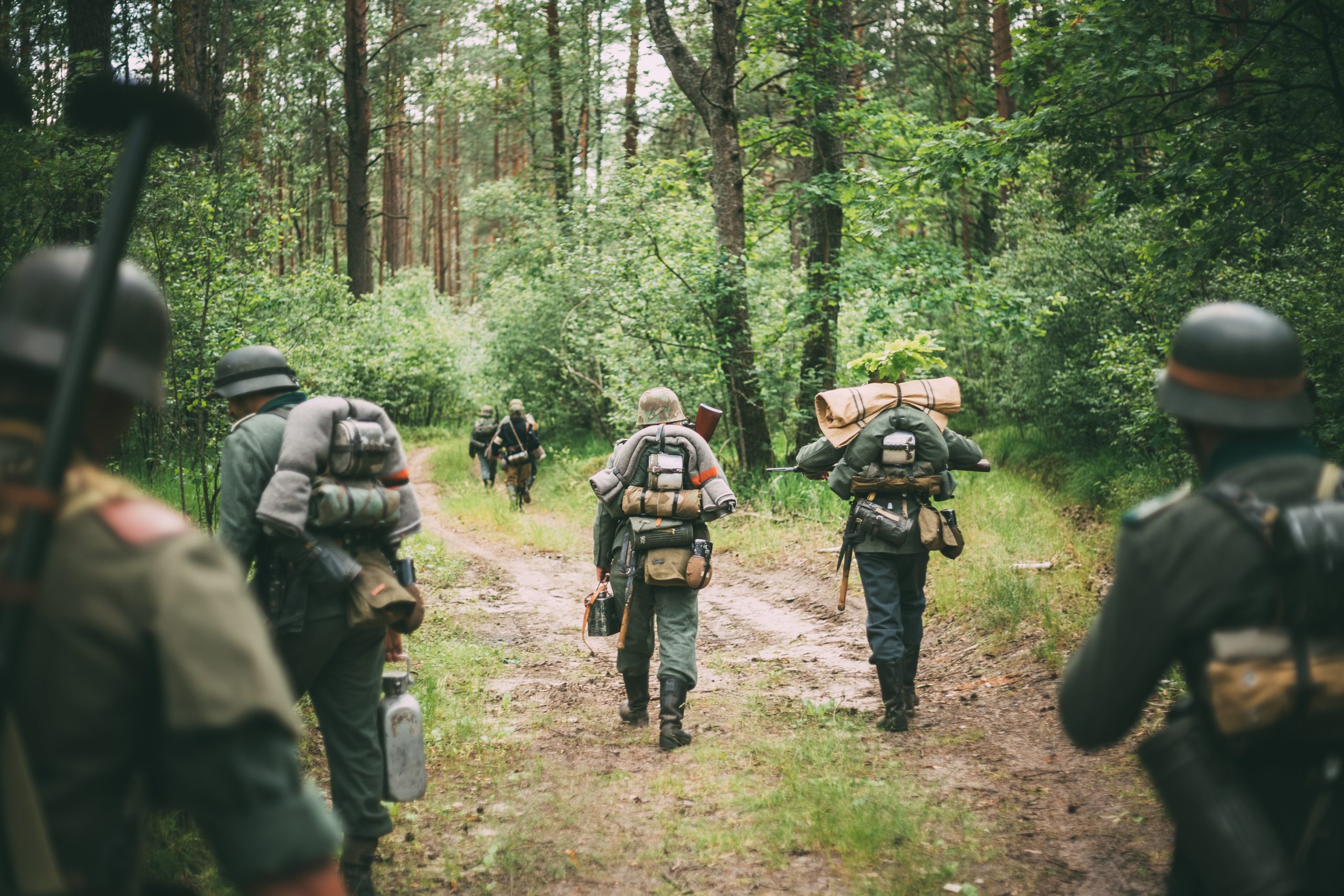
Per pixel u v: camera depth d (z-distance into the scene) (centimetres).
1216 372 157
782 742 466
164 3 1024
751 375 1341
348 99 2350
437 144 4425
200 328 779
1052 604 657
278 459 304
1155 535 152
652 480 467
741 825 370
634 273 1414
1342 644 139
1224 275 812
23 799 99
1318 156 644
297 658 294
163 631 104
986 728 482
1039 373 1433
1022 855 339
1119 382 1063
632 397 1406
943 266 1347
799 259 1731
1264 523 144
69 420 102
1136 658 151
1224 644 140
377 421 313
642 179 1515
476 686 569
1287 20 614
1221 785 141
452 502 1563
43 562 100
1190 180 673
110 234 108
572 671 625
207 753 103
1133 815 366
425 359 2748
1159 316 1012
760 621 761
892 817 366
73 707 103
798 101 1423
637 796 405
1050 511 1091
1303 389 161
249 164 1853
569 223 2012
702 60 2081
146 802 112
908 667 511
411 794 307
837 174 1351
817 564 918
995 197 1917
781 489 1216
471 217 4234
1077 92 701
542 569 1022
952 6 2262
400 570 323
